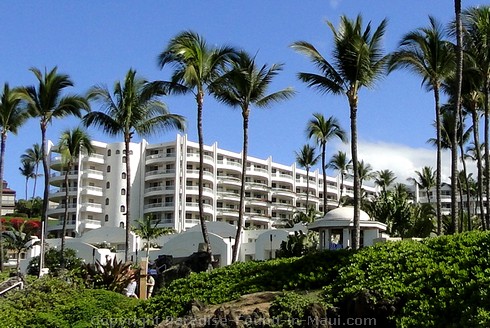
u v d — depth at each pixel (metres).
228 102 33.12
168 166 92.12
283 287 17.08
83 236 68.44
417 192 109.06
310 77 26.36
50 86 37.62
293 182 105.50
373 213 49.84
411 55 30.47
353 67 25.25
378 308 13.38
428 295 13.39
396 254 16.39
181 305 17.47
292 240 38.81
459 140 49.09
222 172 96.75
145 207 91.06
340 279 16.02
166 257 32.25
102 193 90.81
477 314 11.79
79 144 49.78
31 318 19.09
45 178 38.06
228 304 16.59
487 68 30.78
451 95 36.09
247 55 32.09
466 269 13.90
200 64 30.77
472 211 90.56
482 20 29.81
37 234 79.44
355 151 25.73
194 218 90.50
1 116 38.75
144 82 35.91
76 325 18.27
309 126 57.62
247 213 95.88
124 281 23.92
